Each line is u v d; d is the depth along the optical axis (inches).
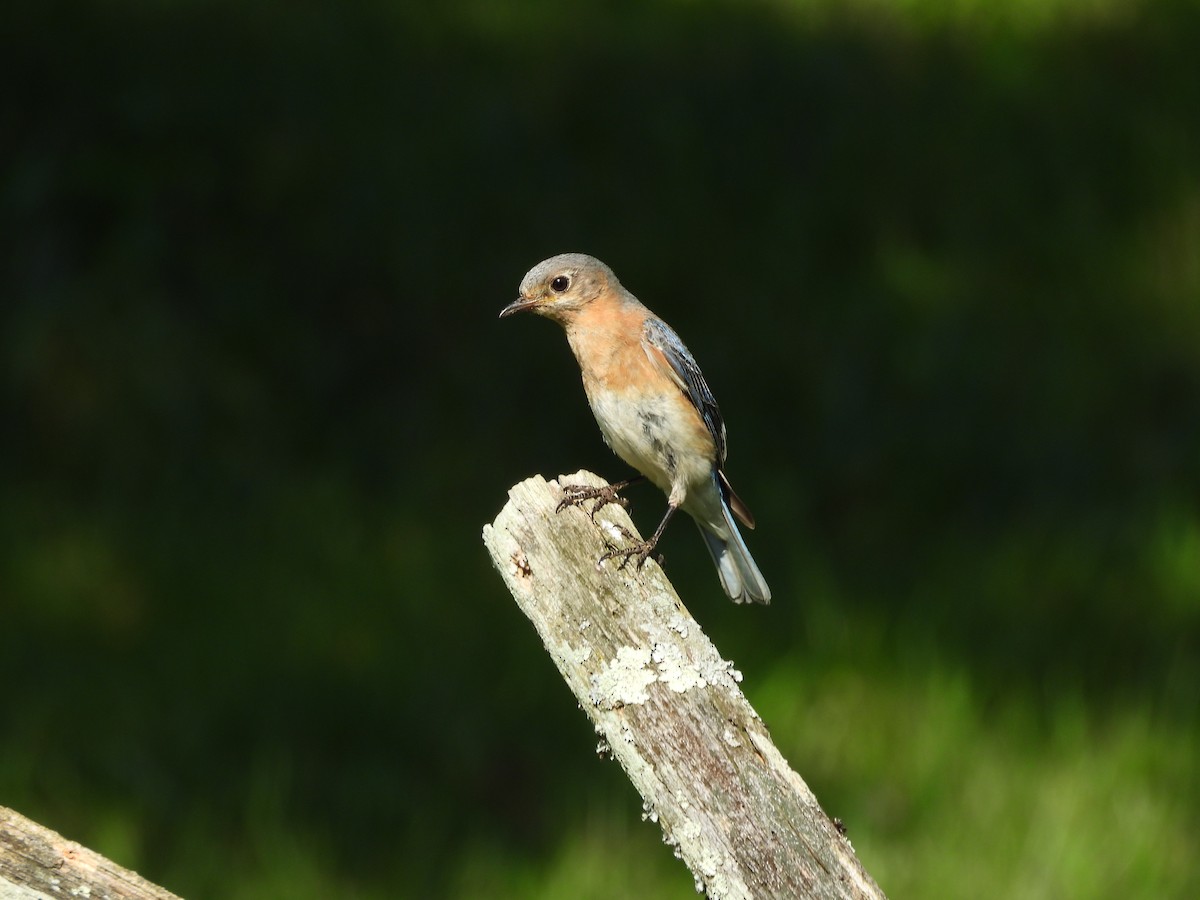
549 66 730.2
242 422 567.8
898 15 835.4
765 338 627.8
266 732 441.4
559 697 459.5
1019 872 405.1
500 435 578.9
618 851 406.9
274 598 494.0
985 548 540.7
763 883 191.8
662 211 671.8
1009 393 617.9
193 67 658.8
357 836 411.2
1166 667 482.0
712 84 738.2
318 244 621.3
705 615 494.9
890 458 581.6
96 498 531.2
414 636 482.3
